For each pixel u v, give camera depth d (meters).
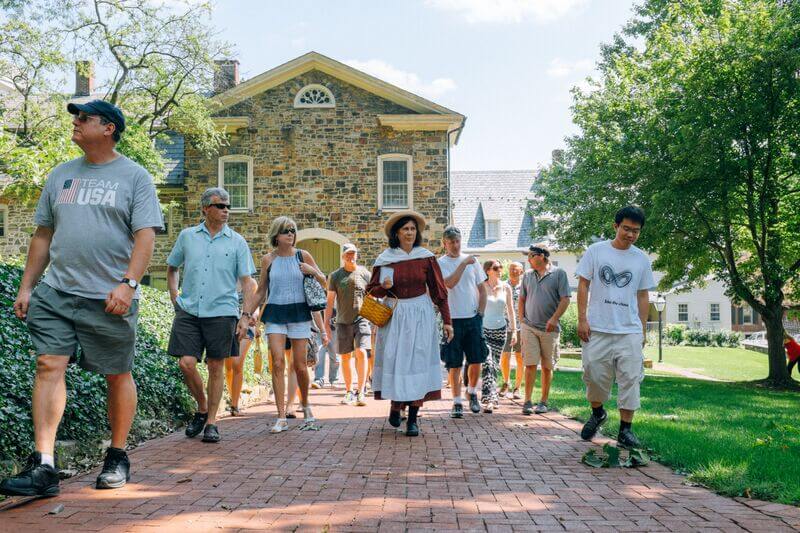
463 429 6.87
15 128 21.53
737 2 19.36
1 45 20.62
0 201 28.45
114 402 4.24
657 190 18.09
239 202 25.25
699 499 4.06
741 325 50.78
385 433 6.57
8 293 6.62
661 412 8.39
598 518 3.63
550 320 7.88
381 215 25.14
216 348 6.04
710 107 17.45
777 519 3.60
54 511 3.58
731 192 17.77
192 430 6.22
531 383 8.17
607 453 5.11
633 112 20.31
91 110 4.01
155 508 3.73
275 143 25.28
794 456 5.23
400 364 6.44
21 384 5.18
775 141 17.61
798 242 19.88
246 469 4.81
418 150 25.33
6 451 4.41
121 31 21.95
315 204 25.20
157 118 24.30
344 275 9.16
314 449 5.65
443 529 3.41
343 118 25.31
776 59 16.64
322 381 11.69
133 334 4.14
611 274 5.83
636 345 5.79
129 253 4.12
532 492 4.22
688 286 22.75
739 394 13.68
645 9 27.77
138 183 4.12
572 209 22.73
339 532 3.35
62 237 3.96
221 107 24.62
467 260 7.83
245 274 6.24
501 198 47.94
